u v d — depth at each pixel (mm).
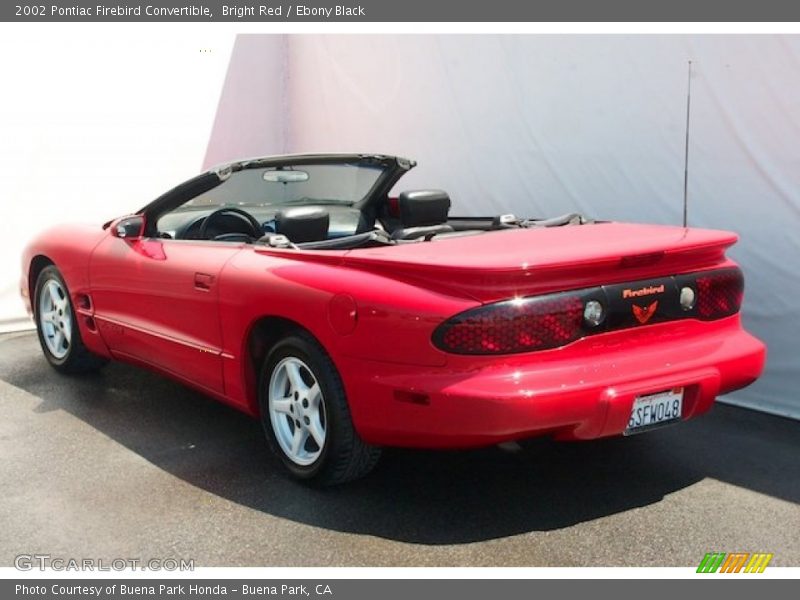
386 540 3000
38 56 6281
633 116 4910
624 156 4992
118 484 3471
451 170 6113
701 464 3668
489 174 5836
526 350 2859
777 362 4379
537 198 5551
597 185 5172
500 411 2777
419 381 2895
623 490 3398
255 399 3678
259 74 7453
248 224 4367
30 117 6293
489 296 2840
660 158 4805
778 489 3410
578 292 2945
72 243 4723
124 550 2945
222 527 3100
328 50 7031
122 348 4438
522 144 5578
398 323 2922
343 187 4539
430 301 2877
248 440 3963
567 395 2828
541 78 5387
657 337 3150
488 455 3762
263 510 3230
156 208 4199
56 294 4953
